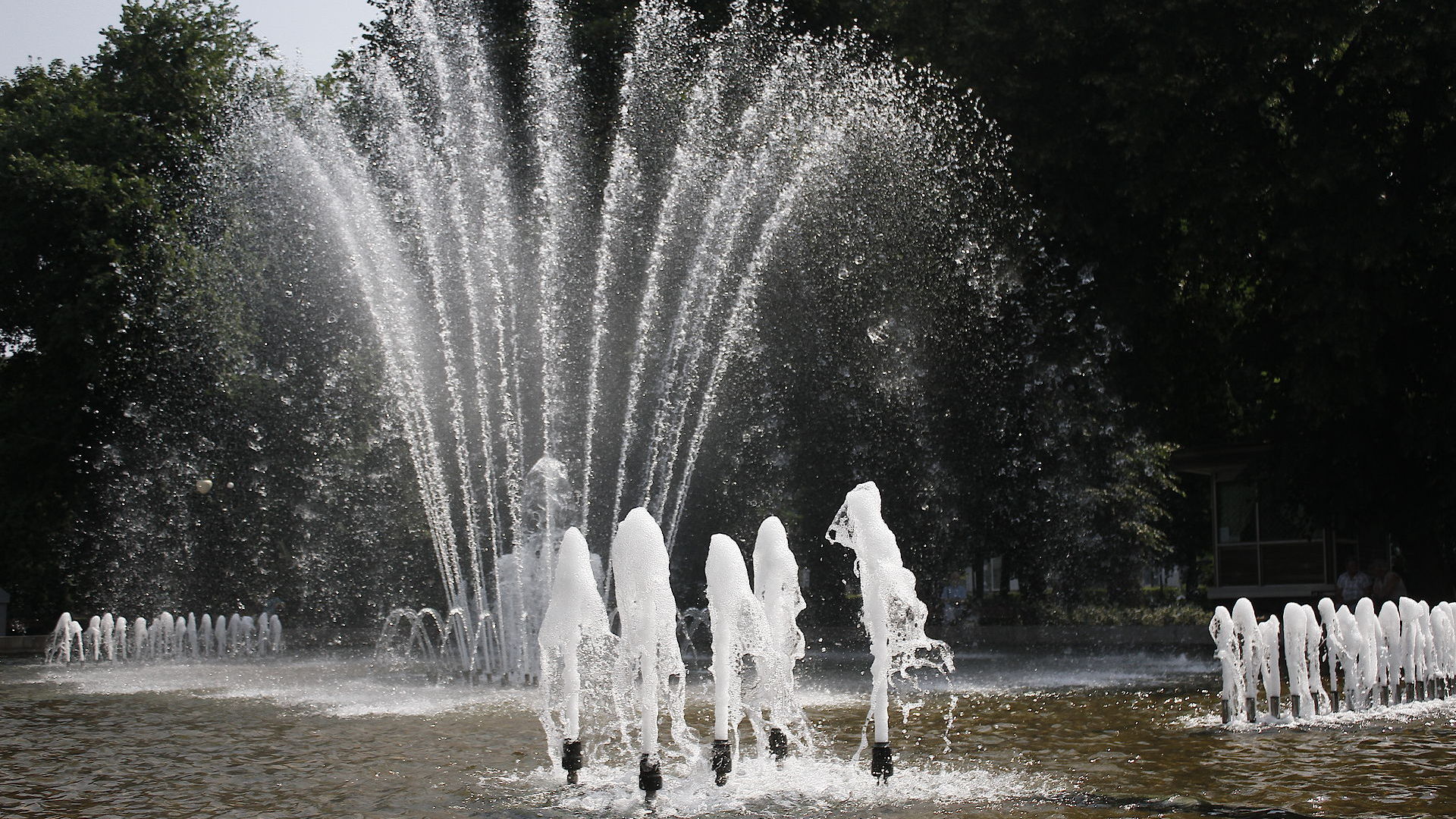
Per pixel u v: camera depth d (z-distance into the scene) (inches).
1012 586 1595.7
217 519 1177.4
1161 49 766.5
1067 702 486.0
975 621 1107.9
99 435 1190.3
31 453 1173.1
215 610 1190.3
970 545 1034.7
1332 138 749.9
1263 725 397.7
